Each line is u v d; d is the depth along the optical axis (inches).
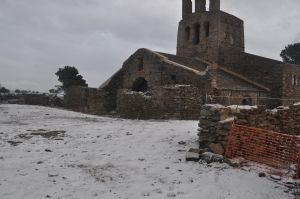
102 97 1400.1
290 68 1449.3
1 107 1182.9
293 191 348.2
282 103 1401.3
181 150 522.0
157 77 1323.8
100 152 528.4
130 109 1149.1
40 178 396.5
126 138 633.6
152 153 516.4
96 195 348.8
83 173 419.5
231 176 393.7
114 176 409.7
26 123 828.0
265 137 460.1
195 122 885.2
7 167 435.2
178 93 1028.5
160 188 366.9
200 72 1162.6
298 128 660.7
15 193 349.7
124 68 1493.6
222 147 474.3
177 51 1798.7
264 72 1464.1
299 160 397.1
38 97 1739.7
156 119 1023.0
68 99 1441.9
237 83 1332.4
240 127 473.4
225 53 1593.3
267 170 418.3
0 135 641.6
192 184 375.6
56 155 505.4
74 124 827.4
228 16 1673.2
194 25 1718.8
